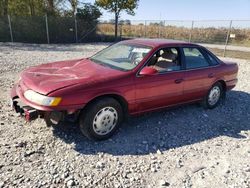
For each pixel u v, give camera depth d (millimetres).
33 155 3547
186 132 4637
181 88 4887
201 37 25422
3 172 3148
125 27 29453
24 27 22000
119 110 4109
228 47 22562
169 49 4809
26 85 3814
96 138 3969
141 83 4223
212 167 3602
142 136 4340
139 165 3518
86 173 3250
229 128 4973
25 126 4344
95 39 26172
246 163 3754
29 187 2920
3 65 9633
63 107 3508
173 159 3734
